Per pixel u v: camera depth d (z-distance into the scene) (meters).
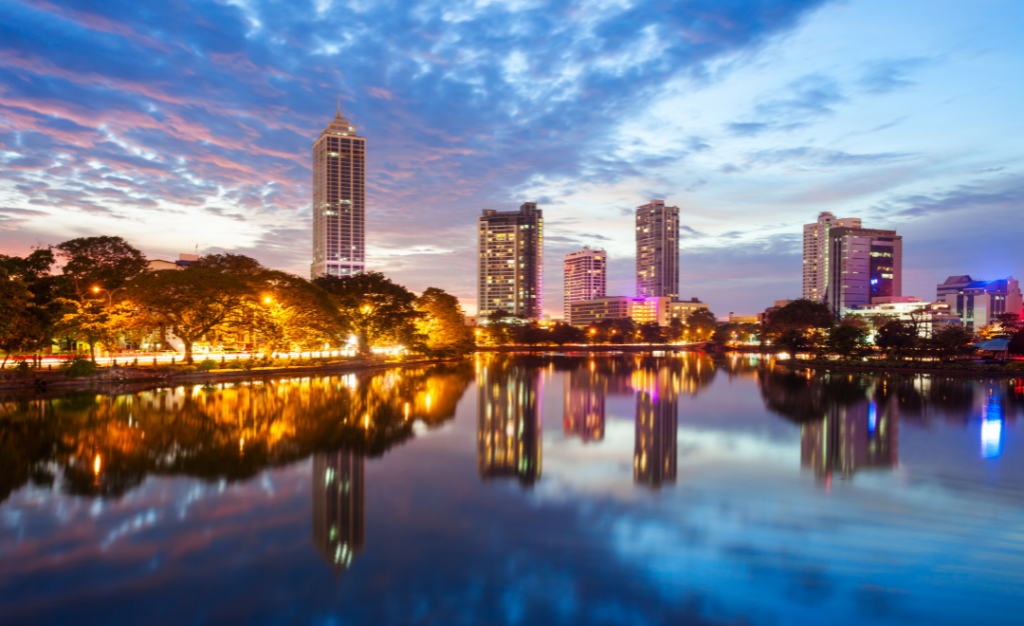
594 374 83.94
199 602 11.77
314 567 13.47
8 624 10.87
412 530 16.02
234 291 66.94
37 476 21.17
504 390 57.91
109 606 11.59
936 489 20.42
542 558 14.07
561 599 11.95
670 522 16.83
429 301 122.75
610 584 12.66
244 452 25.73
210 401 43.62
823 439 30.83
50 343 58.25
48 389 50.25
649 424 36.19
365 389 55.41
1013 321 127.81
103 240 85.75
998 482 21.39
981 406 45.50
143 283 63.38
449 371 88.00
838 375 82.50
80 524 16.17
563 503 18.64
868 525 16.53
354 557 14.07
